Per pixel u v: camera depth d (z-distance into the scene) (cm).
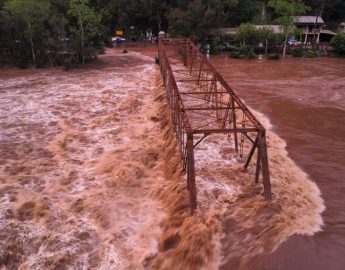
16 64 4744
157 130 2377
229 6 6769
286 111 2736
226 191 1532
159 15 6812
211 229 1309
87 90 3428
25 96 3241
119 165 1872
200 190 1533
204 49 5962
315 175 1762
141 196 1641
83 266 1261
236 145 1872
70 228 1423
